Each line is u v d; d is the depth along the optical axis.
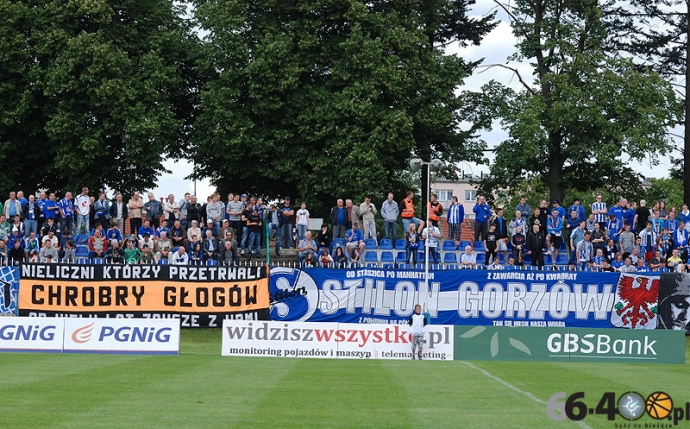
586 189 55.47
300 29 49.97
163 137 48.56
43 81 47.56
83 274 34.28
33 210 39.19
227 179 53.91
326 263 38.84
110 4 50.00
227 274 34.72
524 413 16.67
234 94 48.00
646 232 39.44
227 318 34.62
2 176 48.44
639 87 50.69
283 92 48.69
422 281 35.53
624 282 35.41
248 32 50.25
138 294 34.38
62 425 14.72
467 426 15.23
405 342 29.11
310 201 49.25
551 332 28.62
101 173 49.00
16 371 22.72
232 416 15.79
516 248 39.84
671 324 35.16
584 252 38.94
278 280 35.28
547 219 41.41
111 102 46.62
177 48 50.94
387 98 50.19
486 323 35.47
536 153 50.12
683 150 56.91
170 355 28.44
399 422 15.47
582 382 22.19
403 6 52.59
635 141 48.72
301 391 19.36
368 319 35.31
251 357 28.38
